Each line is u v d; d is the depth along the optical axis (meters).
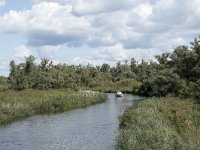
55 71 114.50
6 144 33.47
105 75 170.62
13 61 100.12
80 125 44.31
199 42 75.88
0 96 61.88
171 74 77.75
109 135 36.91
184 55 77.50
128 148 25.67
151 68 141.25
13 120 49.22
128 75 167.25
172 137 25.83
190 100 48.25
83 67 152.75
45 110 60.28
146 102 49.50
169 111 38.41
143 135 27.00
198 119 34.12
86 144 32.88
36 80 97.62
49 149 31.34
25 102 58.53
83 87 133.62
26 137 36.75
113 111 60.16
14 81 92.44
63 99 68.00
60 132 39.47
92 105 73.19
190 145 22.98
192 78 71.00
